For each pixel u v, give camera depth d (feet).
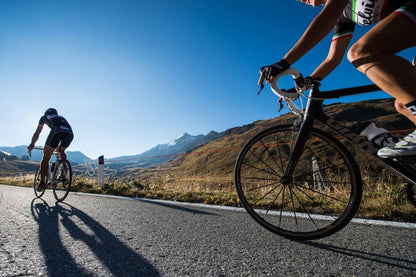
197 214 8.03
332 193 8.72
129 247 4.96
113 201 11.05
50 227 6.51
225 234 5.75
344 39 5.21
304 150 5.23
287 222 6.70
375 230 5.63
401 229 5.63
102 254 4.59
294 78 4.58
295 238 5.23
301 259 4.24
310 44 4.00
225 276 3.68
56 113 13.05
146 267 4.01
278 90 4.75
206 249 4.80
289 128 5.45
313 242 5.05
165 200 11.21
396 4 3.62
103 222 7.06
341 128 4.64
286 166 5.32
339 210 7.46
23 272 3.81
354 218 6.68
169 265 4.10
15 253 4.61
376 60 3.61
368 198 8.39
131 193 14.24
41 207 9.53
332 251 4.54
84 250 4.80
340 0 3.75
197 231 6.04
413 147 3.55
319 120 4.83
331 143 4.99
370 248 4.58
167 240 5.39
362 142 4.47
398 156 3.80
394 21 3.34
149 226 6.57
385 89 3.70
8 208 9.34
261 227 6.30
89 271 3.86
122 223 6.92
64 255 4.53
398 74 3.45
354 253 4.40
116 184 17.90
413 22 3.23
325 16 3.81
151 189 16.20
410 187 7.68
